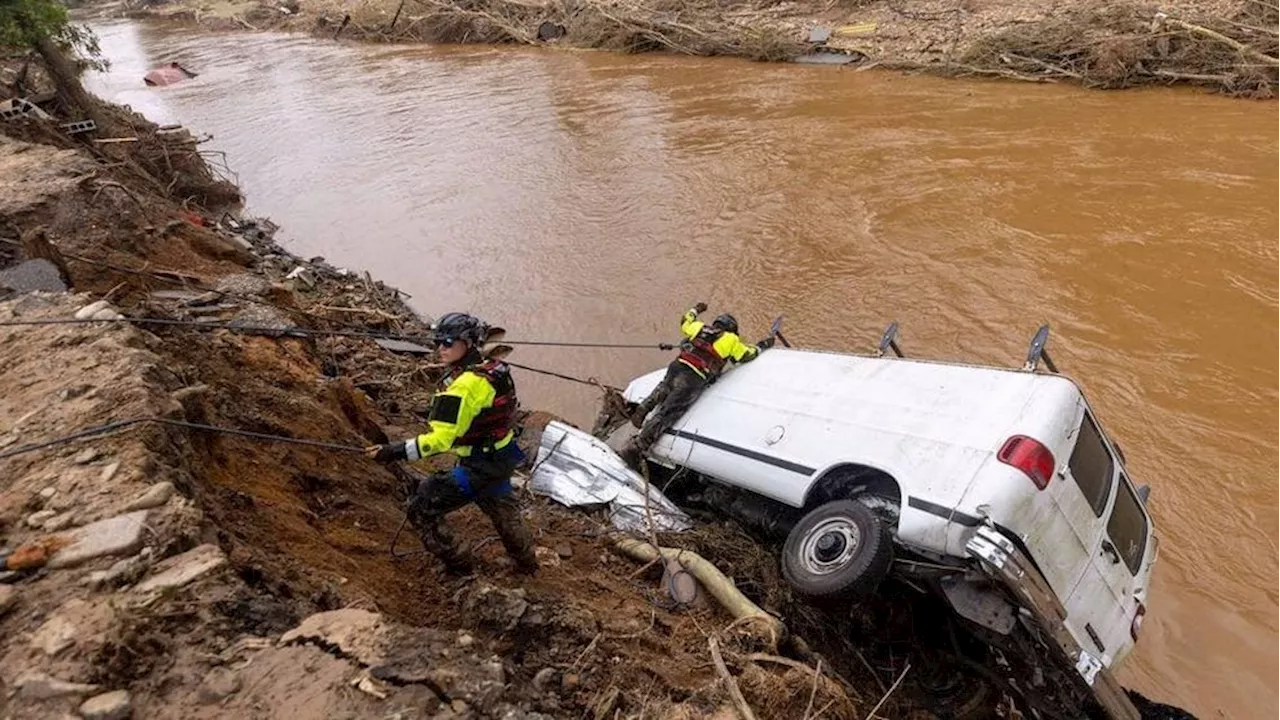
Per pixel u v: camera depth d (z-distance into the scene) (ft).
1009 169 55.16
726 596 18.98
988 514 16.29
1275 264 39.58
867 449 19.20
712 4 112.57
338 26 150.00
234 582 12.75
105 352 18.65
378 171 69.67
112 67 143.95
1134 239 43.62
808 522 18.93
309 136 83.61
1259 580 23.97
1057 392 17.70
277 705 10.93
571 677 14.34
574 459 25.35
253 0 192.54
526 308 43.14
